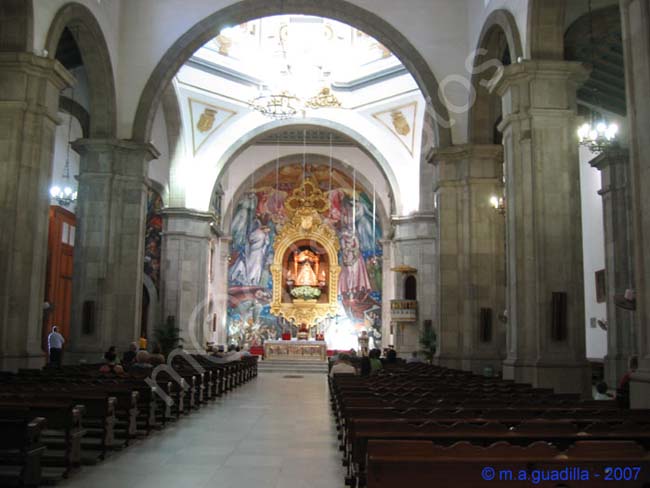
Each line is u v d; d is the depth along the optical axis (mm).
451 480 3939
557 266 12633
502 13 14797
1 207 12773
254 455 8547
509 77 13195
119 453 8555
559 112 12953
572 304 12539
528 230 12812
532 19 13219
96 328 17719
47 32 14188
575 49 16375
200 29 19109
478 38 17625
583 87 18578
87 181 18188
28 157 13039
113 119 18438
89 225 18062
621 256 17953
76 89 20438
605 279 19500
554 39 13273
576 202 12836
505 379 12914
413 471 3939
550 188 12828
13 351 12570
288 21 27391
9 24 13234
